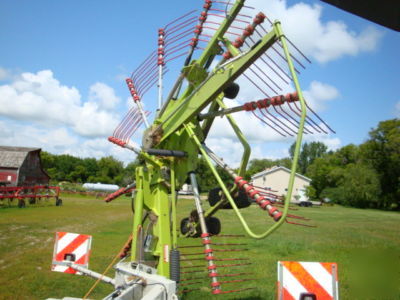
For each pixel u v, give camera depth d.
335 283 3.87
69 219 17.64
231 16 4.42
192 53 5.06
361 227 19.34
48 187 26.44
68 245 5.20
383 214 36.41
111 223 16.78
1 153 40.34
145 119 5.64
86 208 26.06
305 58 3.35
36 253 9.18
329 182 65.00
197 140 4.81
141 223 5.00
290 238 13.26
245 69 3.97
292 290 3.90
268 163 101.12
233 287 6.61
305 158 97.31
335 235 14.70
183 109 4.91
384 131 51.50
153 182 5.27
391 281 7.15
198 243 11.62
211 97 4.44
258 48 3.64
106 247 10.33
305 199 53.34
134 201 5.38
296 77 3.20
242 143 4.81
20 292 6.02
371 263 8.70
